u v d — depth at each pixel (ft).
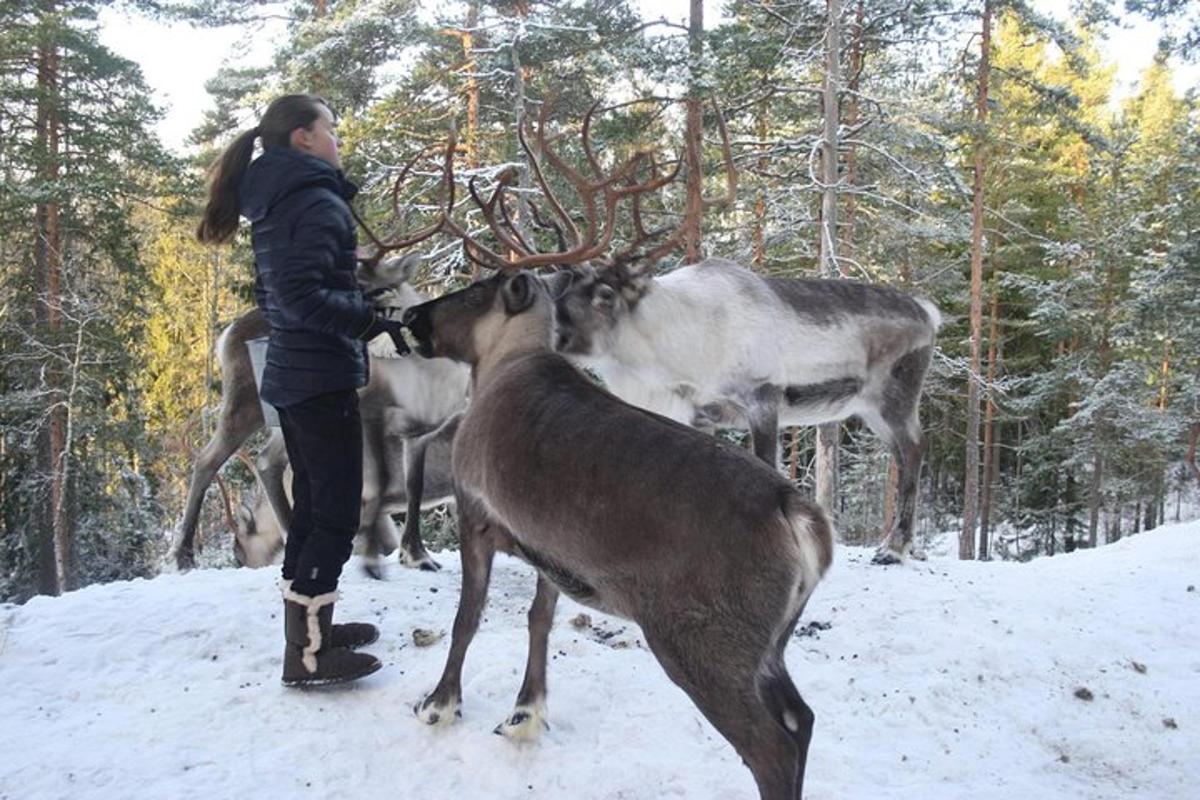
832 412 21.76
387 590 17.60
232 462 53.72
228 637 15.31
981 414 84.38
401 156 50.96
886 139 54.80
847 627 17.10
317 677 13.24
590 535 10.55
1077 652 17.11
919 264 69.15
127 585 18.12
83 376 56.85
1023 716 14.87
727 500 9.78
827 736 13.56
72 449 59.06
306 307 12.14
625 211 47.50
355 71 53.88
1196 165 66.59
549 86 51.90
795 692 10.46
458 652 12.59
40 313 58.65
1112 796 13.32
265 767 11.62
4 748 11.91
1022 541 94.58
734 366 20.13
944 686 15.28
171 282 93.76
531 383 12.04
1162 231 76.84
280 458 24.21
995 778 13.06
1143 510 94.58
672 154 51.52
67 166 58.34
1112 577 22.25
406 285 18.60
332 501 13.15
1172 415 72.64
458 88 52.65
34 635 15.31
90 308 58.18
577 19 49.80
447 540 50.03
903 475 22.00
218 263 89.04
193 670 14.26
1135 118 112.78
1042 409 88.58
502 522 11.76
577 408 11.36
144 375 86.28
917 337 22.18
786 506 9.76
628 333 19.16
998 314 89.76
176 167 61.67
